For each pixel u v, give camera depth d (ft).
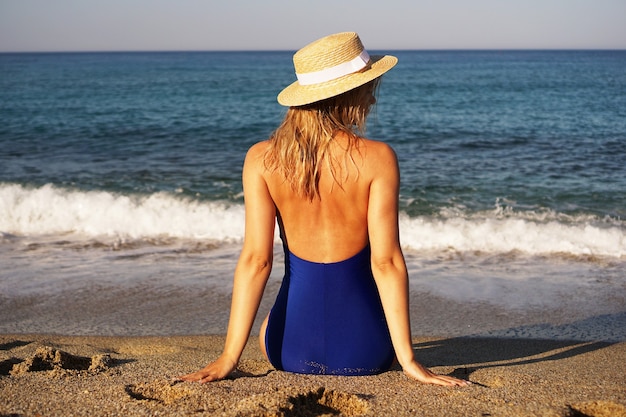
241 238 25.30
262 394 8.30
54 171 40.34
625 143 52.01
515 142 53.78
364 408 8.30
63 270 21.03
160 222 27.07
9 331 15.75
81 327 16.07
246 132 62.85
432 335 15.51
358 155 8.63
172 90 132.67
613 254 23.15
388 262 8.89
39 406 8.34
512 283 19.89
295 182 8.74
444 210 29.91
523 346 14.51
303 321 9.31
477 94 117.29
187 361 11.88
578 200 32.17
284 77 198.39
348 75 8.52
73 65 323.57
